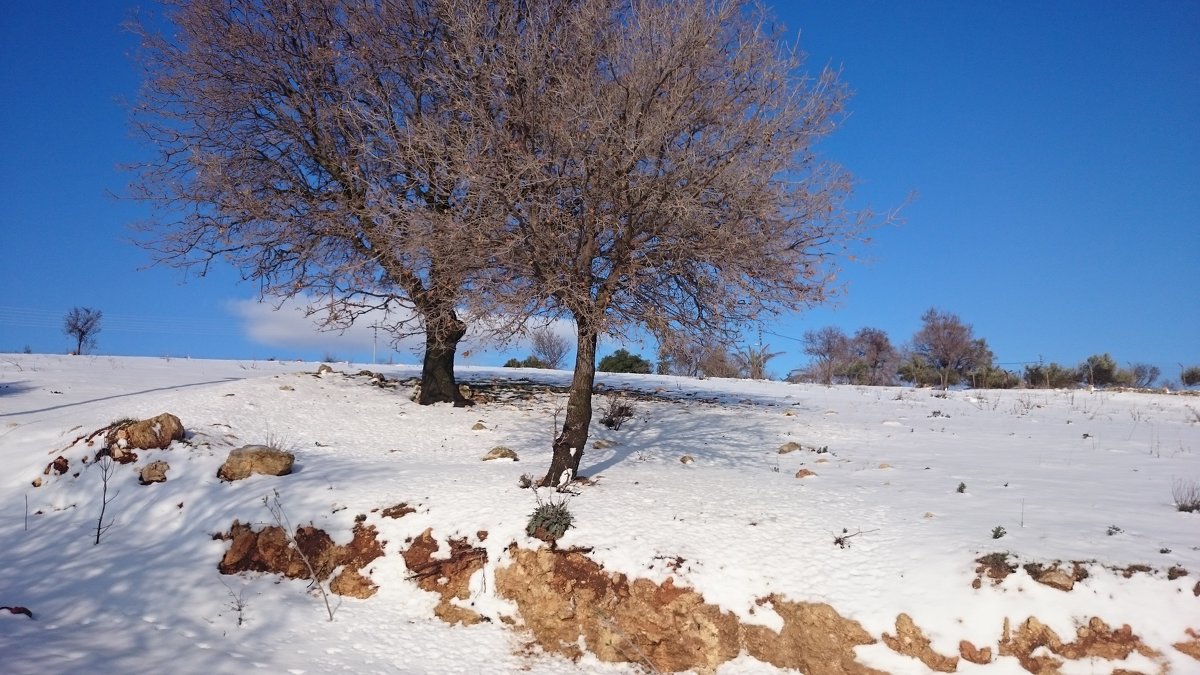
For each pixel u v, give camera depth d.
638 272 9.71
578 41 10.63
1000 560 6.59
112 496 10.16
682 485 9.91
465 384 19.53
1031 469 10.56
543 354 40.31
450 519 8.75
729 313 10.19
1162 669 5.57
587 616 7.41
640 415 16.89
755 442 13.88
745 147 9.59
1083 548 6.64
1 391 16.22
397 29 14.68
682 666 6.95
